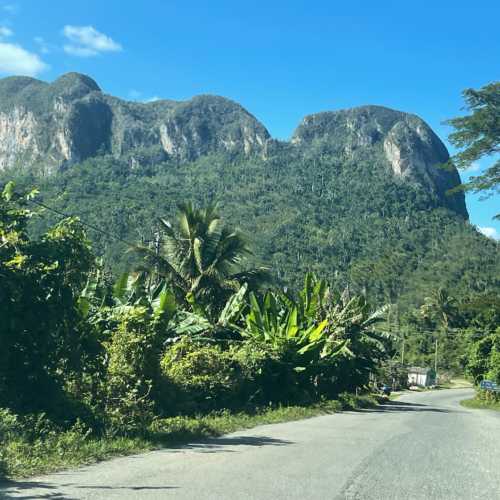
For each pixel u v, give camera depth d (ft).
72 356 33.45
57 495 18.43
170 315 50.88
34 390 32.53
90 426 31.89
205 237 87.15
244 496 19.49
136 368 39.73
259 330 75.72
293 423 51.44
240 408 56.59
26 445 24.62
